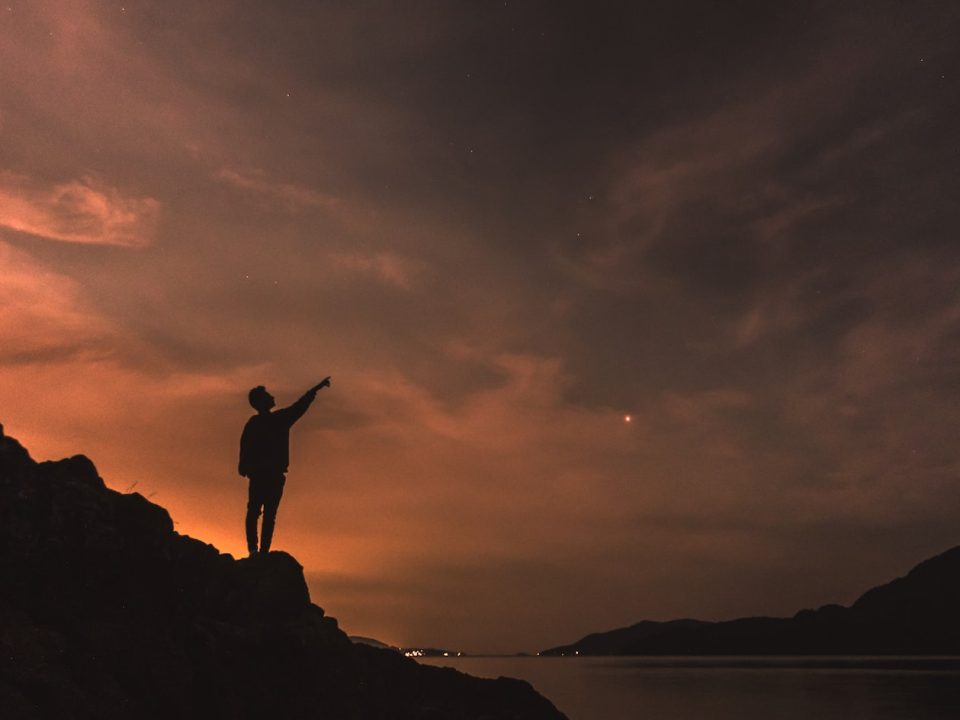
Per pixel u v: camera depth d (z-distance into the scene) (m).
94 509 7.96
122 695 7.01
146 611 7.99
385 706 12.97
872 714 66.19
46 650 6.64
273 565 12.35
